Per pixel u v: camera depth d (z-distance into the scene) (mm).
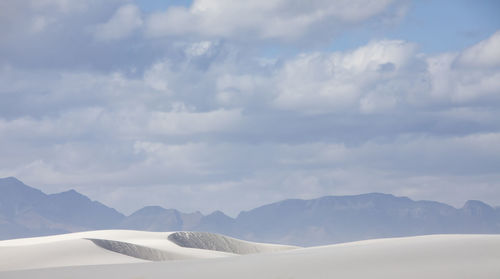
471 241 49875
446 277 34812
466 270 36219
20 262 91812
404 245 50438
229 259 51562
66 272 45938
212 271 42312
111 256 94500
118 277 41719
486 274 34812
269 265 43469
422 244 50125
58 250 97250
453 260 40125
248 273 40500
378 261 41719
